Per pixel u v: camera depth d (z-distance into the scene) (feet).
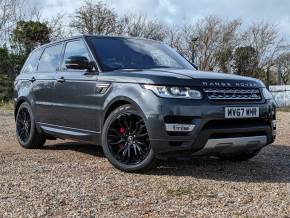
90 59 21.95
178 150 18.28
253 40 137.59
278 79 132.67
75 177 18.63
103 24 120.47
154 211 14.37
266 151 26.25
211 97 18.37
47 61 25.94
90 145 27.63
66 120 22.89
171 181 18.12
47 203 15.07
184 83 18.30
